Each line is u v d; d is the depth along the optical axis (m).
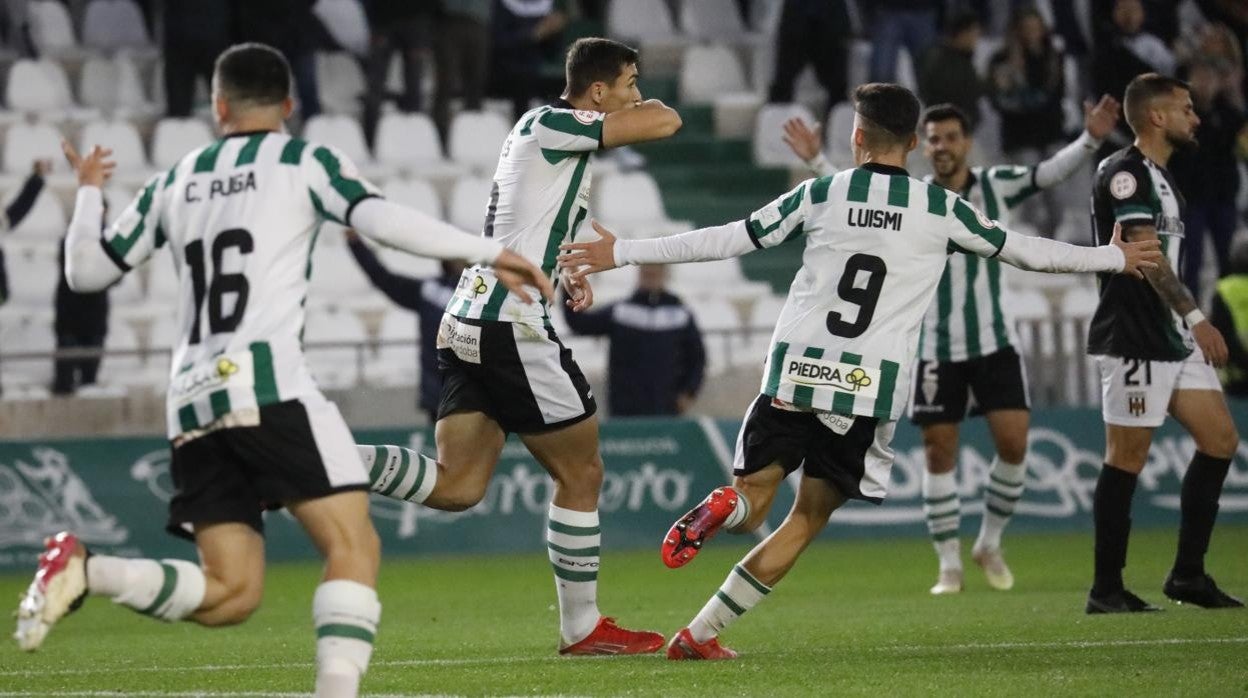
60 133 55.84
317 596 15.95
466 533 45.59
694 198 62.03
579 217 22.78
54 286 51.88
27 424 44.66
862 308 21.09
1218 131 53.66
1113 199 25.80
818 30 60.44
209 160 16.73
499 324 22.33
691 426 47.06
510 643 24.98
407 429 44.09
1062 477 49.31
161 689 20.00
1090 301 59.66
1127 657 21.28
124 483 43.41
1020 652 22.08
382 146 57.28
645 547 46.22
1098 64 57.53
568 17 67.00
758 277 59.50
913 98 21.52
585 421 22.70
